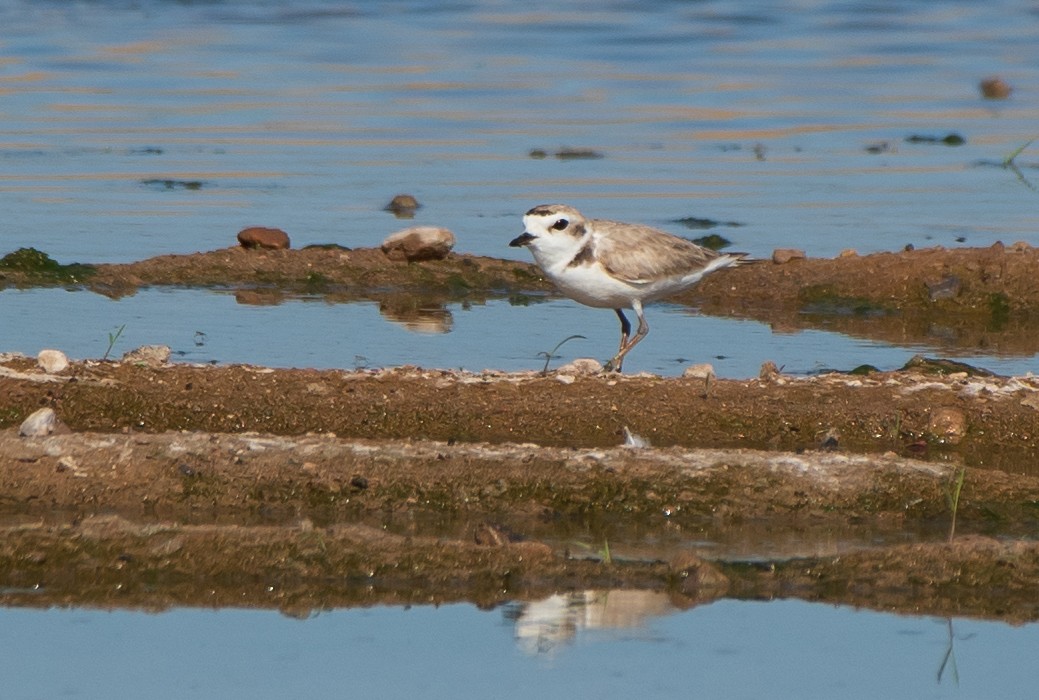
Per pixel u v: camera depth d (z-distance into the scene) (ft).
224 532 33.40
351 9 129.29
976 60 113.80
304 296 59.41
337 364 48.98
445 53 112.06
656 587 32.94
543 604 32.07
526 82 102.58
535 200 72.74
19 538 32.96
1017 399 44.14
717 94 100.27
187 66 104.83
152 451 37.65
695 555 33.60
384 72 104.78
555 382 44.65
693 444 42.45
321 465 37.63
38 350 49.67
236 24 121.60
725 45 118.32
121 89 97.25
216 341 51.70
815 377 45.96
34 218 68.03
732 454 38.65
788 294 59.93
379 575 32.81
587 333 54.39
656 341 53.57
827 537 36.04
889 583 32.99
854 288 60.03
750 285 60.54
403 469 37.68
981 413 43.60
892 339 54.85
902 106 97.96
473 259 62.90
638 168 79.87
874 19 130.41
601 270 46.70
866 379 45.70
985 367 50.98
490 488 37.42
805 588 32.99
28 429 38.34
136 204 71.26
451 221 69.10
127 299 57.52
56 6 125.49
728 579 33.09
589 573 33.09
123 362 44.91
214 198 72.69
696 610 31.86
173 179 76.13
